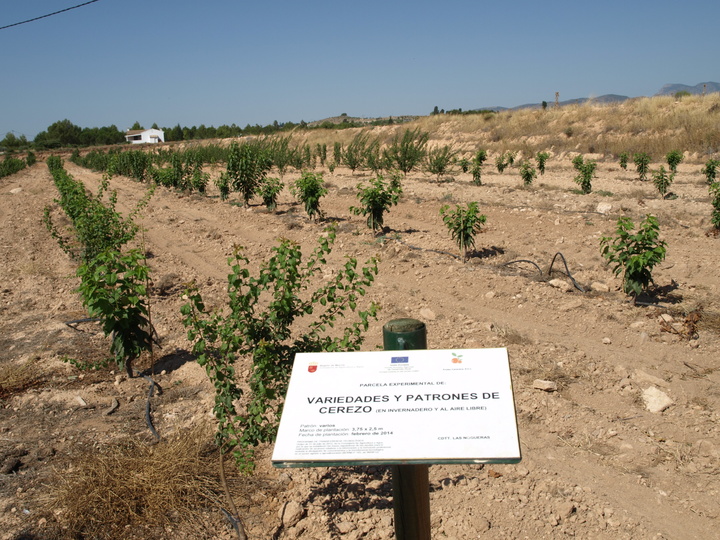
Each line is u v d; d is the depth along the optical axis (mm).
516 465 4617
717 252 10242
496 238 12109
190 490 4297
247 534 3945
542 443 4922
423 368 2820
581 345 6875
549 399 5555
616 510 4031
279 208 18047
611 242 11086
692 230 11883
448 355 2859
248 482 4477
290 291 4348
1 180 42906
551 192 18812
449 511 4105
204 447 4828
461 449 2498
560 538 3791
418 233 12938
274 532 3959
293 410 2732
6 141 120438
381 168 30203
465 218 10172
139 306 6262
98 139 121250
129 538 3896
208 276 10648
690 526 3846
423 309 7988
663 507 4043
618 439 4887
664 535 3771
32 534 3934
